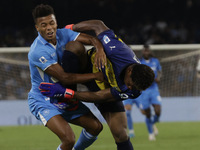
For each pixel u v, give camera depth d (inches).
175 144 1140.5
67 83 607.2
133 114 1749.5
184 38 2527.1
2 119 1692.9
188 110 1754.4
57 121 616.1
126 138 671.1
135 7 2645.2
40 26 596.7
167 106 1758.1
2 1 2534.5
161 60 1722.4
